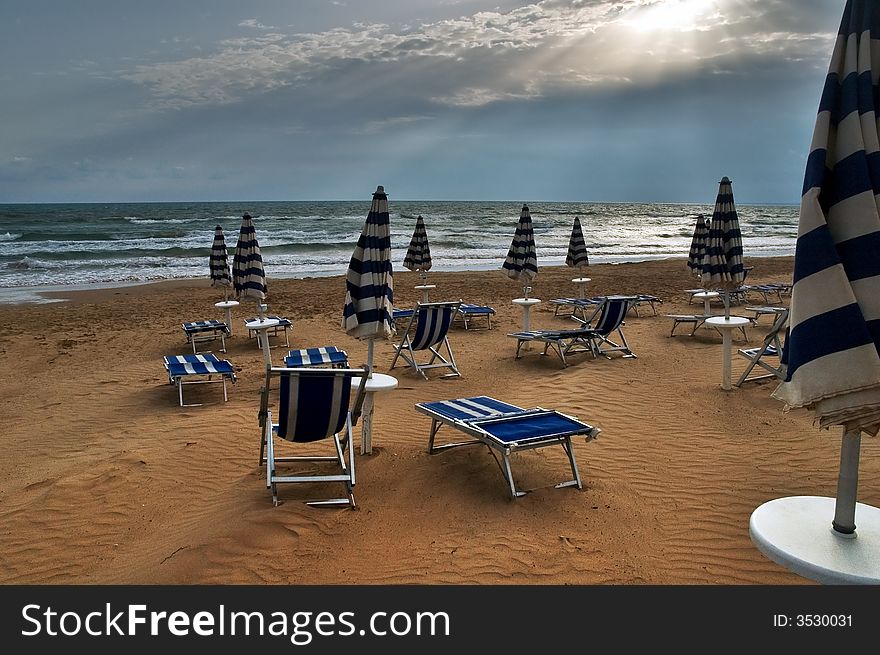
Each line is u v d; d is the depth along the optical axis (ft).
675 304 50.14
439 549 12.69
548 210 343.67
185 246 111.96
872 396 7.54
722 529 13.47
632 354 30.48
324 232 147.64
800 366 7.91
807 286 7.96
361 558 12.39
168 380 28.71
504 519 13.87
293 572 11.90
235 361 32.32
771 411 21.38
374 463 17.37
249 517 13.62
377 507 14.57
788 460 17.24
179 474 17.16
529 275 36.29
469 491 15.25
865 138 8.00
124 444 20.02
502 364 29.96
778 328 23.79
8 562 12.96
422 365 29.27
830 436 18.98
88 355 34.58
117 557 13.03
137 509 15.15
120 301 57.06
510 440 14.56
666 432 19.57
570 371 27.58
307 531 13.29
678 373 26.78
